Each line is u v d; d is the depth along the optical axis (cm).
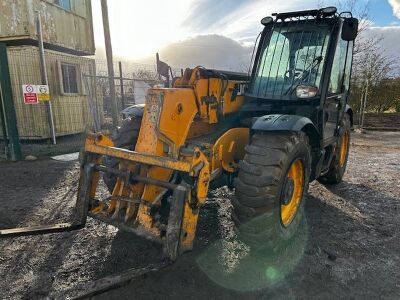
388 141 1003
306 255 315
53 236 348
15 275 282
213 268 292
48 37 973
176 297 254
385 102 1697
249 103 389
